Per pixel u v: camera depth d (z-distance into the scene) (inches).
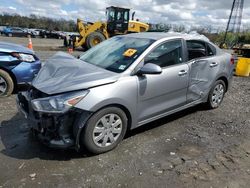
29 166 139.5
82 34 781.3
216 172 141.6
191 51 201.5
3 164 140.2
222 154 160.7
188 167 144.9
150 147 164.6
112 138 156.3
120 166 143.1
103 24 797.9
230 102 267.7
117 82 152.6
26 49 253.4
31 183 126.5
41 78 159.9
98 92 144.3
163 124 200.4
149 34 198.5
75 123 141.6
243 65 446.6
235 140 180.5
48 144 144.6
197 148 166.6
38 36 1956.2
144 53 169.3
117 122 156.2
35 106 140.1
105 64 172.2
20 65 238.2
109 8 804.6
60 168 138.9
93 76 151.6
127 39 195.0
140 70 160.7
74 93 140.9
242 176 139.2
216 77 223.0
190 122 207.3
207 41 220.5
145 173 137.9
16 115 203.2
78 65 169.0
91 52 198.8
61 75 156.6
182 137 180.7
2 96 240.1
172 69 182.4
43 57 541.6
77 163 143.9
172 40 188.2
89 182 129.1
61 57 192.4
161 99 179.0
